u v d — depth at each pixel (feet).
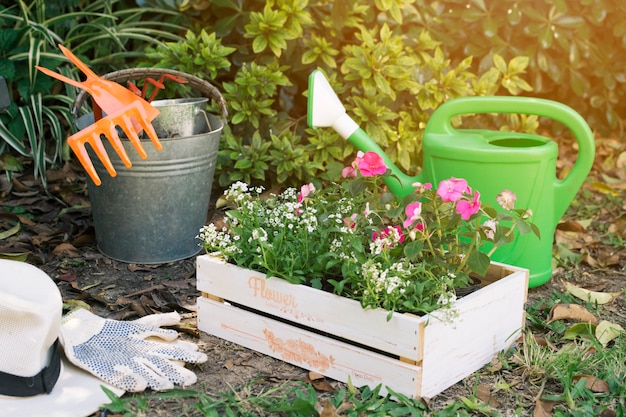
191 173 8.44
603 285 8.30
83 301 7.85
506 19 10.73
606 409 6.61
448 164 7.95
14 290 6.55
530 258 8.07
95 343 7.02
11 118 10.03
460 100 8.07
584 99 11.71
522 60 10.10
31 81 9.95
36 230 9.03
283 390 6.82
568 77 11.32
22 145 9.95
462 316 6.83
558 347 7.36
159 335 7.22
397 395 6.63
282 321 7.21
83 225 9.12
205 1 10.34
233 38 10.55
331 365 6.91
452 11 10.61
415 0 10.46
